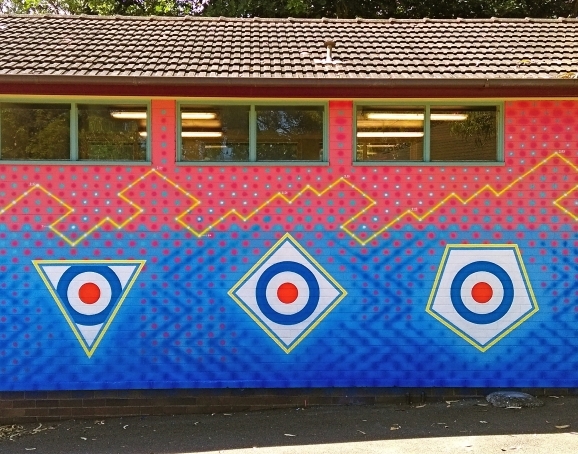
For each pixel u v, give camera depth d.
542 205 7.34
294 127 7.41
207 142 7.36
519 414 6.82
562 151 7.34
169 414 7.25
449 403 7.26
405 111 7.44
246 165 7.30
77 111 7.27
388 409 7.13
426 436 6.23
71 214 7.19
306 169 7.32
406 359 7.31
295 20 9.66
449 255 7.33
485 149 7.43
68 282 7.19
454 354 7.32
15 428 6.97
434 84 6.85
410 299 7.32
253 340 7.28
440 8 15.35
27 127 7.25
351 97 7.08
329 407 7.27
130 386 7.20
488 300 7.34
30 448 6.28
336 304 7.31
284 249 7.30
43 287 7.17
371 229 7.32
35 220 7.17
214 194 7.29
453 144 7.42
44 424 7.07
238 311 7.28
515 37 8.59
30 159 7.21
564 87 6.88
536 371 7.32
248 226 7.29
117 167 7.22
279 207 7.31
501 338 7.33
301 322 7.30
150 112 7.26
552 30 8.94
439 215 7.33
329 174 7.32
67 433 6.71
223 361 7.26
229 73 7.03
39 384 7.16
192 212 7.27
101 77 6.68
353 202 7.32
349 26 9.34
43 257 7.17
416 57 7.71
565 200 7.34
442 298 7.32
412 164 7.32
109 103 7.29
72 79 6.66
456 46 8.16
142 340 7.22
